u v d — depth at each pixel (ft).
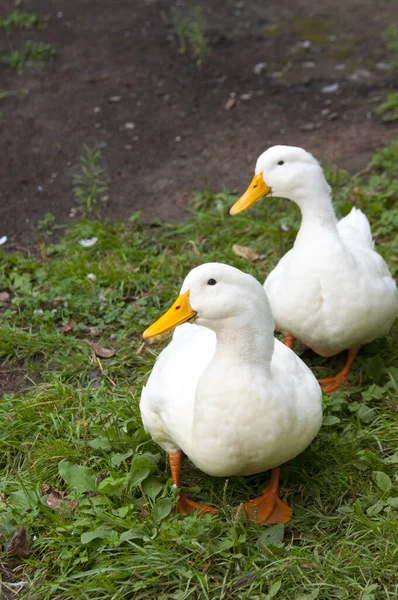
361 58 12.05
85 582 6.28
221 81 11.64
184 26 12.25
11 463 7.00
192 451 6.44
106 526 6.47
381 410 7.23
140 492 6.70
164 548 6.38
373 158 9.55
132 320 7.97
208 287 6.26
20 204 9.32
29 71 11.90
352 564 6.32
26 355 7.75
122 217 9.11
